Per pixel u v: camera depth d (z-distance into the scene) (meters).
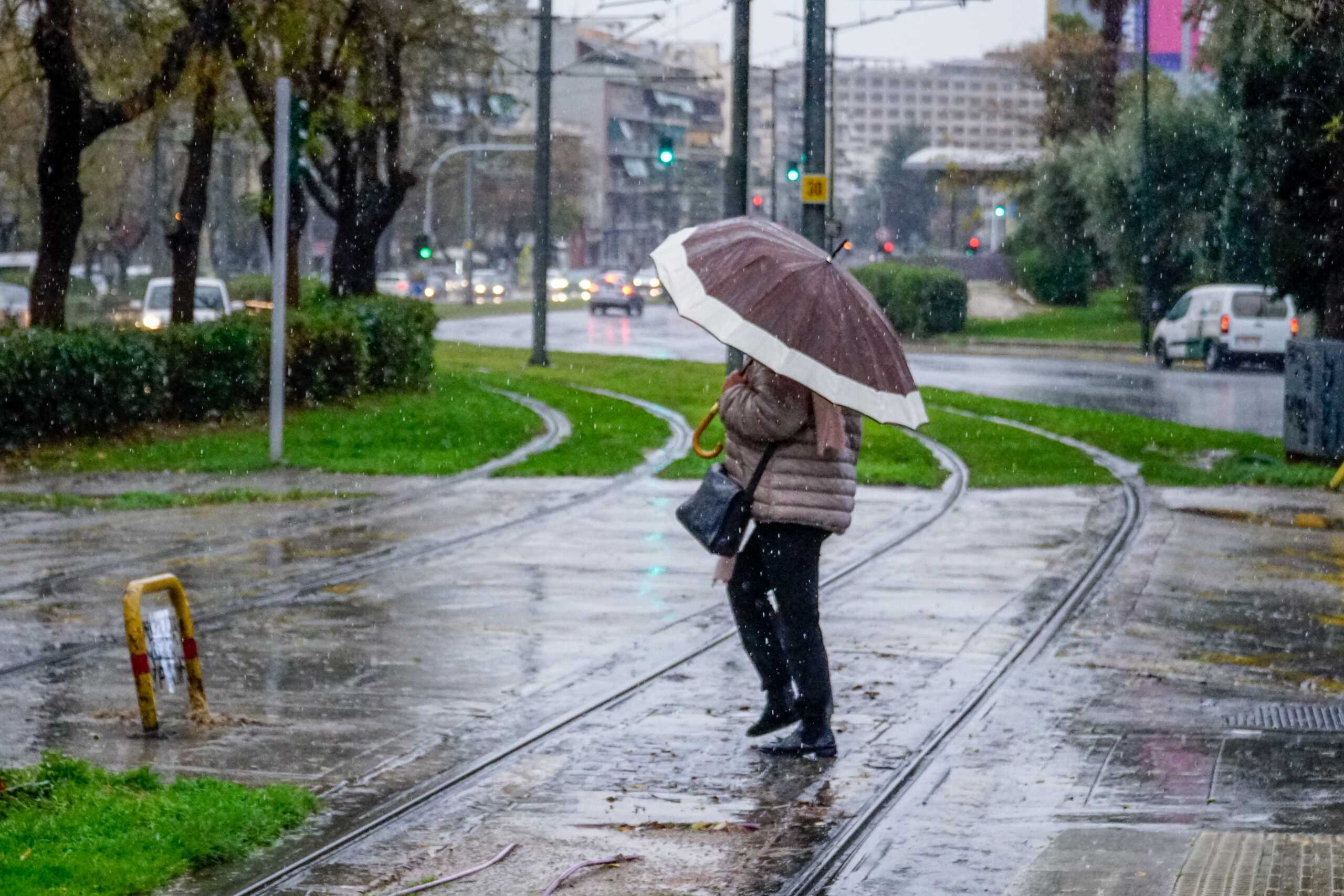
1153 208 70.19
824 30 28.83
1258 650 13.34
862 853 8.10
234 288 68.50
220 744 10.16
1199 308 55.22
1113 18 84.19
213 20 31.88
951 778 9.51
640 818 8.73
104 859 7.55
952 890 7.53
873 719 10.92
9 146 47.53
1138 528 20.44
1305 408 26.92
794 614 9.86
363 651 13.06
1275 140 31.17
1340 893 7.15
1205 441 30.78
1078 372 53.94
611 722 10.83
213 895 7.44
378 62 41.12
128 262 89.00
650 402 39.38
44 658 12.68
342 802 8.94
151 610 14.79
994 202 136.12
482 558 17.98
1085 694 11.71
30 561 17.59
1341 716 11.09
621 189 171.12
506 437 31.00
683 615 14.64
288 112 26.50
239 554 18.17
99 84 34.47
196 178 34.12
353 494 23.47
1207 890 7.21
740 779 9.49
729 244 9.48
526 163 131.38
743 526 9.79
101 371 28.20
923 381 49.16
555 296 122.50
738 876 7.79
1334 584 16.58
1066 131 86.94
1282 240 30.05
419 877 7.73
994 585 16.28
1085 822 8.59
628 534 19.86
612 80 168.50
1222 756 9.99
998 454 28.73
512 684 11.91
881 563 17.66
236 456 27.11
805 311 9.17
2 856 7.54
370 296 43.97
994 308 89.56
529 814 8.78
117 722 10.70
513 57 86.44
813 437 9.67
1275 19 30.34
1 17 30.75
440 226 131.62
